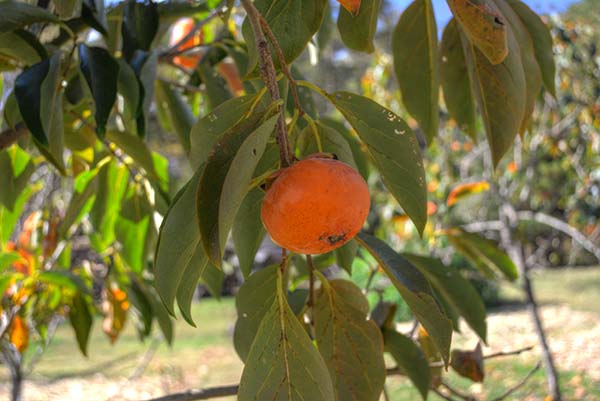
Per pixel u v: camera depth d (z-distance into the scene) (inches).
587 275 327.3
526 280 73.2
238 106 19.3
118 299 50.1
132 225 40.6
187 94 41.9
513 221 91.5
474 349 34.3
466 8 20.0
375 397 24.6
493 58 20.4
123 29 31.2
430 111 30.3
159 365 164.6
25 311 47.1
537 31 28.2
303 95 30.3
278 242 16.6
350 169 16.7
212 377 158.9
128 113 32.0
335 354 24.8
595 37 163.2
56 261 51.6
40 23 29.8
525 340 180.5
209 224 15.8
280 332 19.5
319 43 40.2
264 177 16.8
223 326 233.9
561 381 133.3
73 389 135.6
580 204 171.5
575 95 152.5
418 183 20.0
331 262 36.1
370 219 151.7
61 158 29.4
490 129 24.8
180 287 18.3
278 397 19.1
